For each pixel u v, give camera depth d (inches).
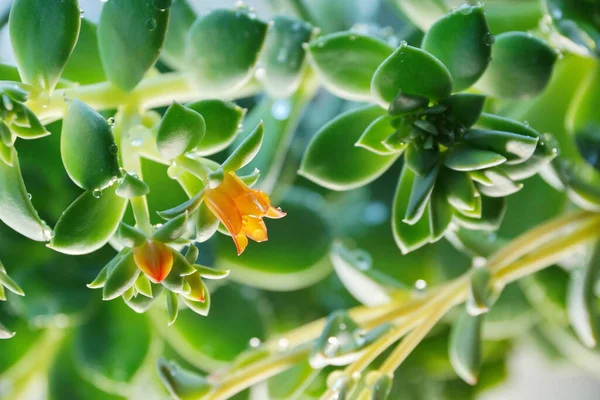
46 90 11.8
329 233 15.3
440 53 12.2
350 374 12.9
